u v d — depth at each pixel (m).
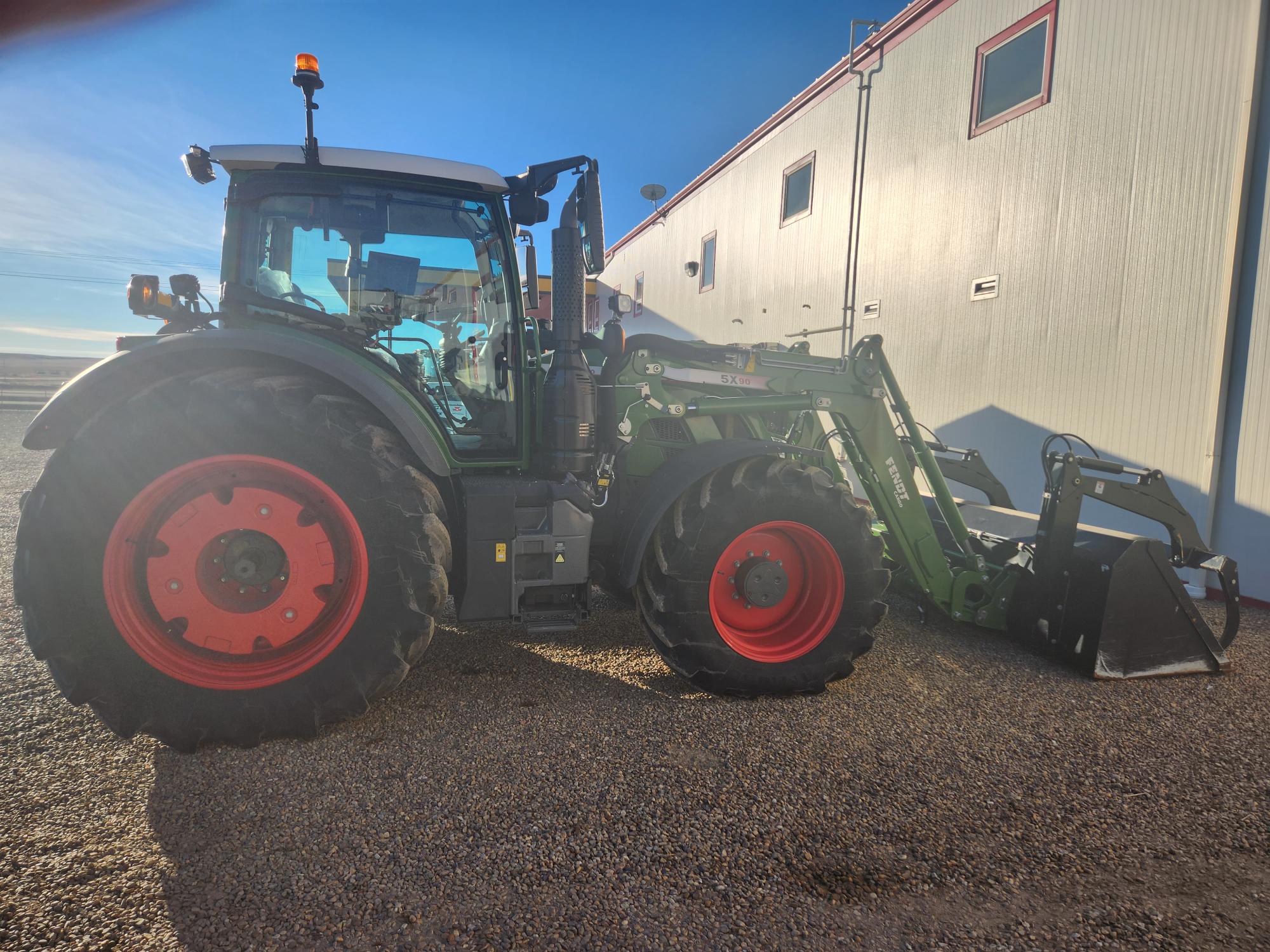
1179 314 4.18
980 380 5.59
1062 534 3.01
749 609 2.71
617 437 2.72
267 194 2.41
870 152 6.93
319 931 1.41
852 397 3.03
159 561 2.06
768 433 3.29
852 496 2.74
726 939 1.42
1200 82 4.06
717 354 2.92
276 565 2.15
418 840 1.71
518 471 2.72
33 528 1.95
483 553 2.38
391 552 2.18
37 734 2.21
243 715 2.11
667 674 2.82
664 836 1.75
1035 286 5.11
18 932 1.39
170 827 1.76
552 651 3.06
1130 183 4.44
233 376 2.12
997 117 5.46
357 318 2.57
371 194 2.51
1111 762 2.18
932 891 1.57
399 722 2.36
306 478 2.13
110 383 2.14
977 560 3.24
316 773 2.02
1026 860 1.69
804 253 8.04
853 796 1.96
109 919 1.43
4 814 1.80
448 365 2.67
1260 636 3.47
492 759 2.12
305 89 2.34
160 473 2.04
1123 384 4.50
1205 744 2.31
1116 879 1.63
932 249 6.11
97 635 2.01
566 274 2.48
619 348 2.70
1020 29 5.26
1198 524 4.10
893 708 2.55
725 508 2.54
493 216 2.62
